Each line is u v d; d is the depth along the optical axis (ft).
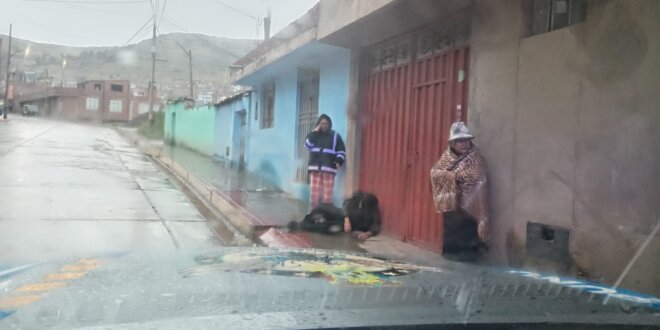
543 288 6.15
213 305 4.75
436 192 17.30
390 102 23.99
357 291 5.45
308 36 26.76
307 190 33.04
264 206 30.63
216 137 66.39
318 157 25.72
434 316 4.72
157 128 116.98
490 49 17.02
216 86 141.18
